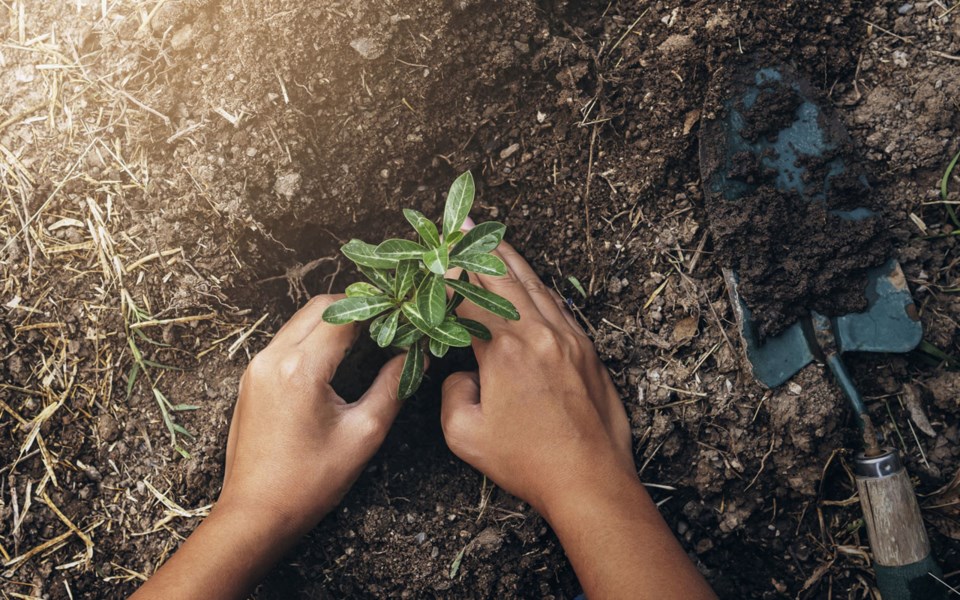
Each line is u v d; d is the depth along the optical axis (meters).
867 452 0.71
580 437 0.71
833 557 0.76
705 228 0.77
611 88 0.77
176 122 0.77
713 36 0.75
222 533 0.69
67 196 0.77
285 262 0.78
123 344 0.78
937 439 0.75
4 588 0.76
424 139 0.77
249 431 0.72
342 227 0.78
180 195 0.77
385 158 0.77
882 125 0.76
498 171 0.79
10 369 0.77
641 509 0.68
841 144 0.75
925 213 0.76
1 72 0.79
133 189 0.77
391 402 0.74
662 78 0.76
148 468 0.78
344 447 0.72
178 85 0.77
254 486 0.71
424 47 0.76
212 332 0.78
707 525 0.77
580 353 0.74
